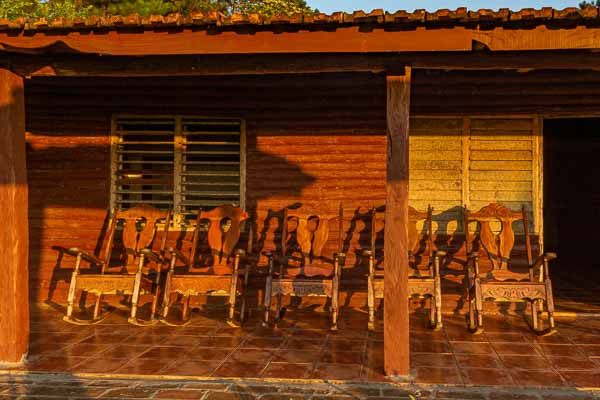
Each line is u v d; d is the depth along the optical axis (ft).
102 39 12.74
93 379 12.76
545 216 35.53
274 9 46.93
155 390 12.03
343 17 11.91
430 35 12.14
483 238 18.16
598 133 33.09
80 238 20.36
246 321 18.19
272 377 12.67
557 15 11.40
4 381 12.64
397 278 12.71
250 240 18.86
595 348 14.92
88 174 20.39
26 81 20.17
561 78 18.30
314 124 19.98
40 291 20.45
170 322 17.33
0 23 12.31
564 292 22.44
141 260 17.11
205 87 20.04
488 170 19.56
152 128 21.07
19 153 13.83
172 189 20.97
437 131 19.70
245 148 20.18
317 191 19.98
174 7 47.98
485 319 18.29
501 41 11.98
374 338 15.99
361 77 19.62
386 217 12.79
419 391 11.84
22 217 13.96
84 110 20.35
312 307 19.88
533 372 12.94
